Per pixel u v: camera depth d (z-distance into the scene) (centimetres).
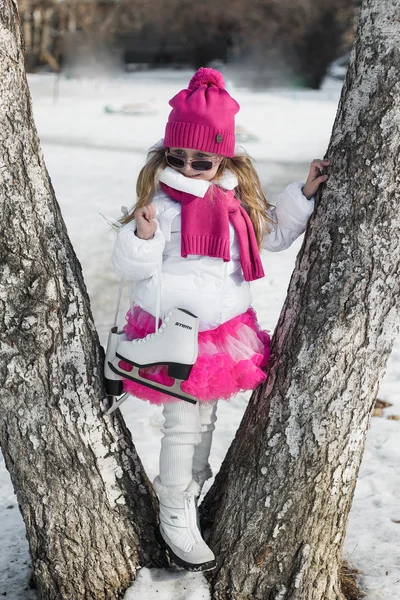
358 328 324
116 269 337
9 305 321
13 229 315
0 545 443
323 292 326
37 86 3538
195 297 343
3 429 338
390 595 397
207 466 375
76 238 1094
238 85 3775
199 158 345
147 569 362
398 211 314
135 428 578
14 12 310
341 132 322
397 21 302
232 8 3912
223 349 344
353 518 469
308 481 337
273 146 1931
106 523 352
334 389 329
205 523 372
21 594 401
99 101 3055
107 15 4022
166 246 347
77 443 340
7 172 313
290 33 3816
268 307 819
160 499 351
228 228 345
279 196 354
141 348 332
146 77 3994
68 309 333
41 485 341
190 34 4141
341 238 321
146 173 354
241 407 620
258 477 343
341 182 321
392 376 671
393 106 307
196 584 356
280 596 347
